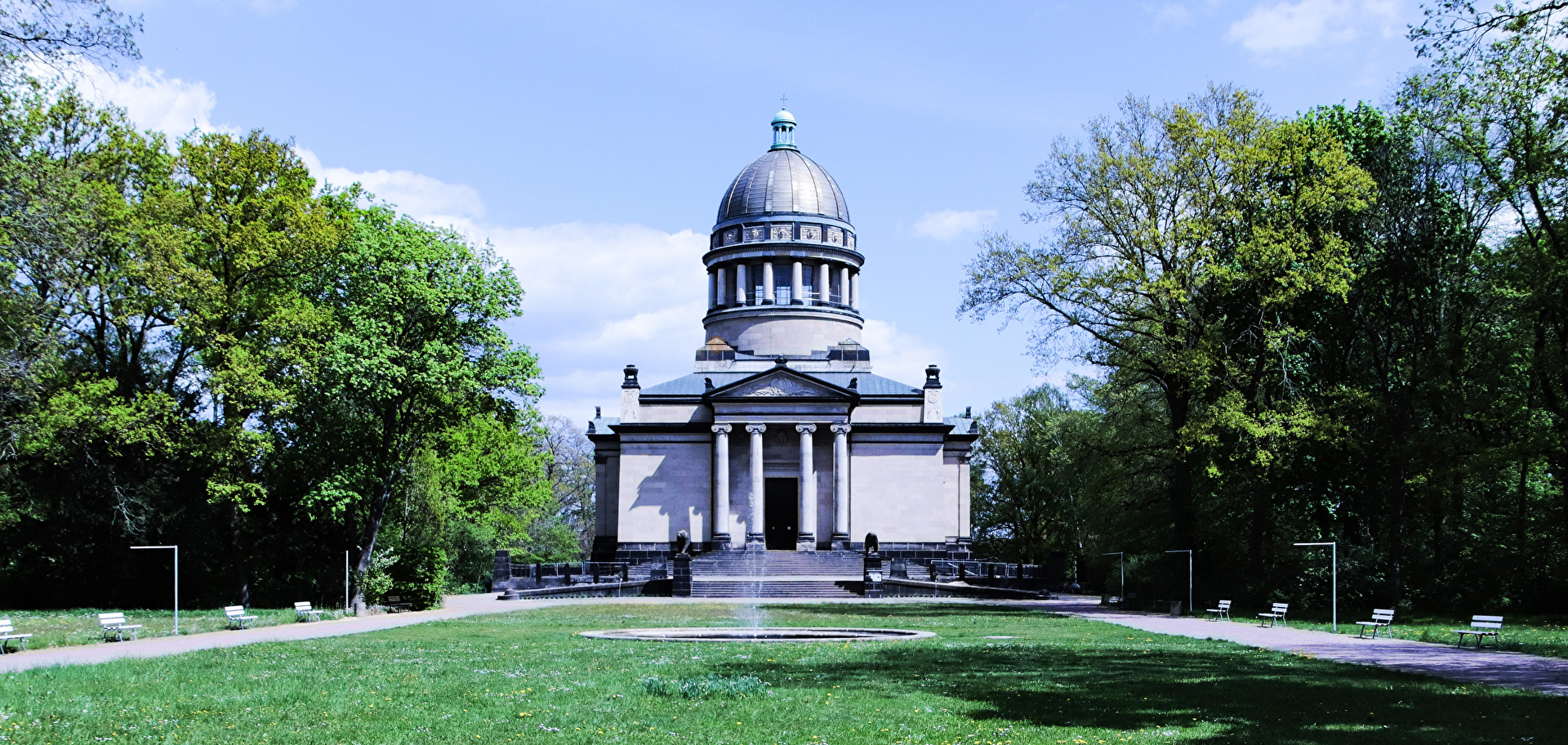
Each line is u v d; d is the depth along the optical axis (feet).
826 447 306.96
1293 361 190.08
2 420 155.94
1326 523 209.26
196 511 195.11
